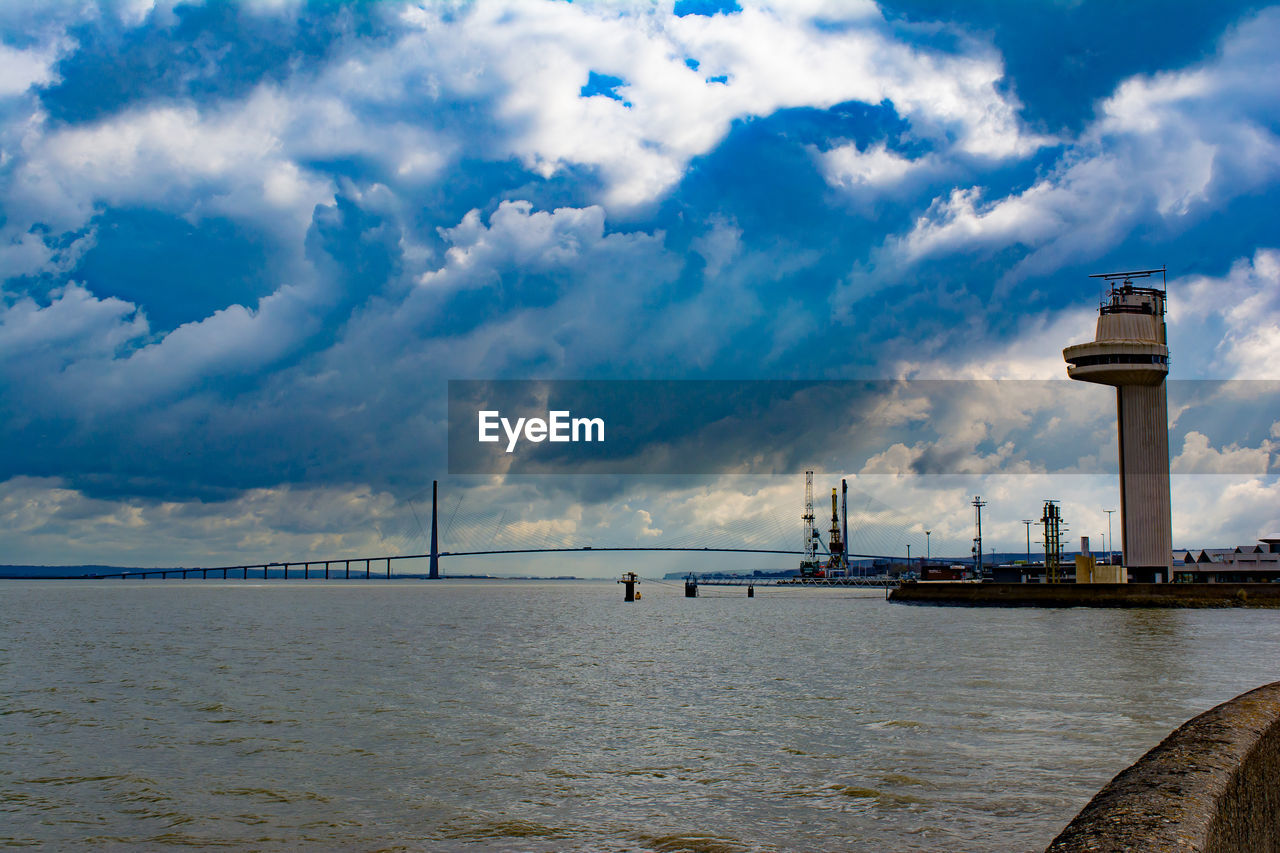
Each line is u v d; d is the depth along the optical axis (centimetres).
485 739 3475
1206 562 18988
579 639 9031
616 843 2239
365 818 2452
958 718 3825
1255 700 1056
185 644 8194
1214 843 675
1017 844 2181
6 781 2836
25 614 14350
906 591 18950
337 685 5094
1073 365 15600
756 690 4859
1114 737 3378
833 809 2492
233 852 2194
